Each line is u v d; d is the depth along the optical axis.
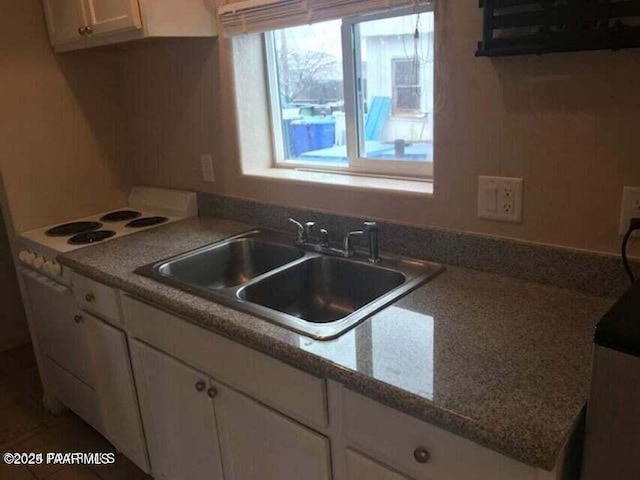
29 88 2.21
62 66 2.29
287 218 1.97
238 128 2.05
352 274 1.67
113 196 2.55
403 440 1.03
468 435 0.89
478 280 1.44
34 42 2.20
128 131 2.55
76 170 2.40
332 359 1.09
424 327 1.20
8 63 2.14
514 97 1.31
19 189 2.24
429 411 0.93
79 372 2.15
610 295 1.28
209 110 2.13
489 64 1.33
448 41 1.38
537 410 0.89
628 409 0.77
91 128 2.43
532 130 1.31
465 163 1.45
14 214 2.24
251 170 2.11
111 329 1.81
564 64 1.22
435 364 1.05
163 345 1.60
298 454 1.27
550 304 1.28
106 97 2.46
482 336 1.15
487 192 1.42
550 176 1.31
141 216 2.40
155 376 1.68
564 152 1.27
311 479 1.27
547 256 1.36
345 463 1.17
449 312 1.27
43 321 2.29
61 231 2.22
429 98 1.68
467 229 1.50
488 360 1.05
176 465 1.78
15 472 2.14
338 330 1.21
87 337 1.98
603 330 0.76
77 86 2.35
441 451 0.97
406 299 1.35
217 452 1.56
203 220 2.25
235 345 1.33
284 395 1.25
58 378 2.37
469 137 1.42
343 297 1.72
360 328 1.21
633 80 1.14
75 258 1.85
